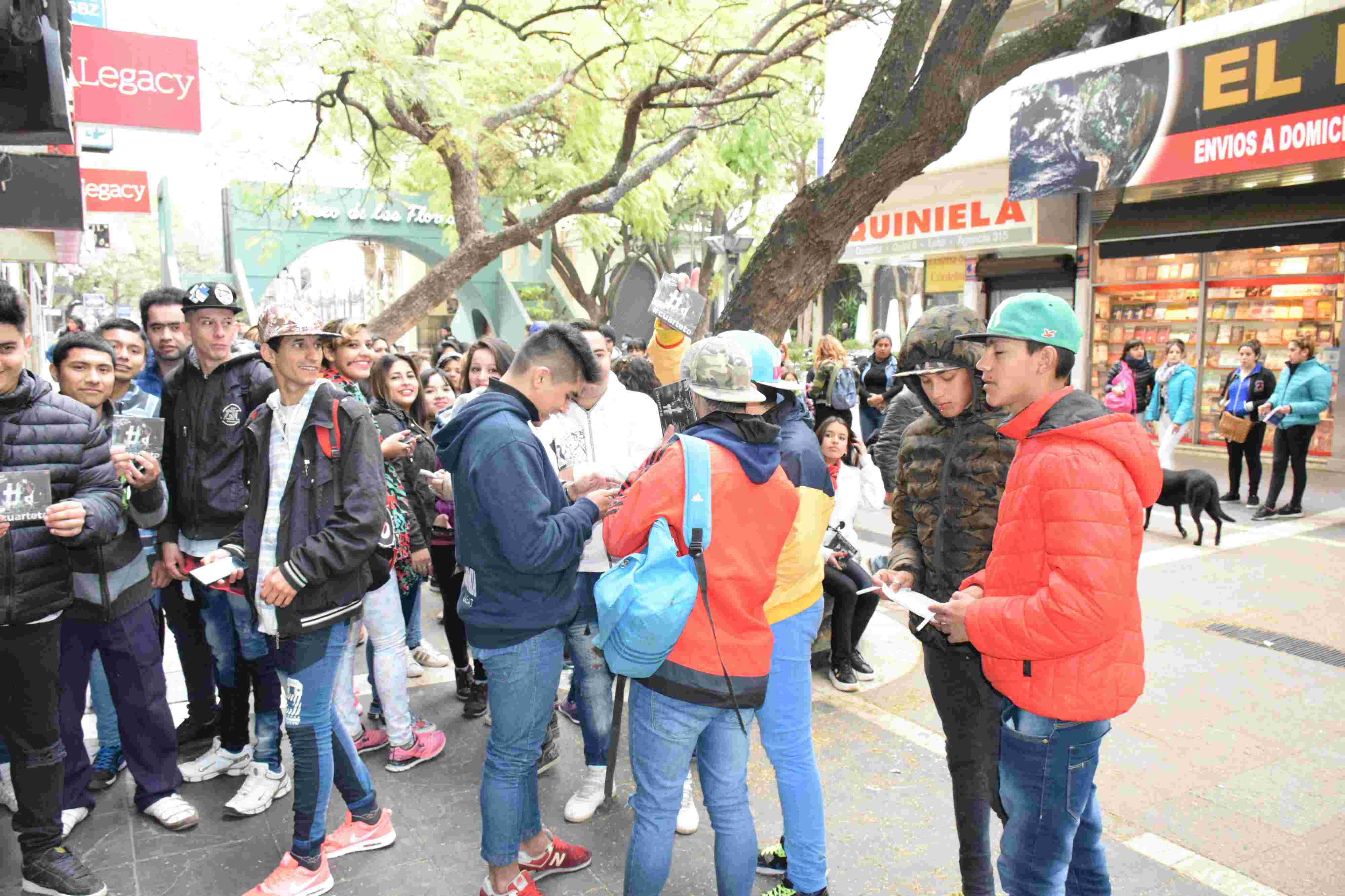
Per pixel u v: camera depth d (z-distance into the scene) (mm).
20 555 2764
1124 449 1967
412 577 4160
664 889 2992
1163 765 3906
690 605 2252
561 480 3129
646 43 7883
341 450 2873
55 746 2926
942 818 3439
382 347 5535
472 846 3254
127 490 3252
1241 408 9328
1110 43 11922
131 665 3312
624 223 16375
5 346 2770
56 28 2938
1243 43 9477
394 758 3812
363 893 2961
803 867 2777
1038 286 13758
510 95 9008
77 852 3191
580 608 3361
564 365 2684
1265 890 2992
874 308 24359
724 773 2482
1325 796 3637
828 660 5062
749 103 9492
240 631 3424
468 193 8031
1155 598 6316
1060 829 2137
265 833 3338
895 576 2676
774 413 2680
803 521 2756
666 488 2322
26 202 5844
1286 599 6262
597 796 3496
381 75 6352
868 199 4352
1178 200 11625
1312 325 11672
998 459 2488
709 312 20781
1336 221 10031
